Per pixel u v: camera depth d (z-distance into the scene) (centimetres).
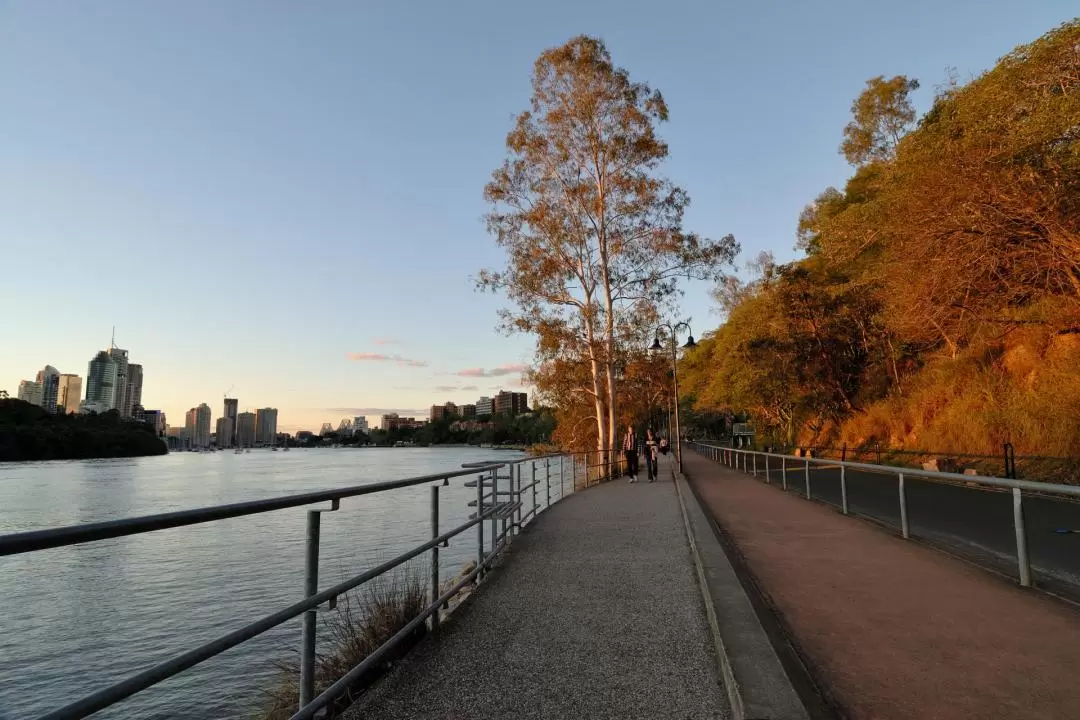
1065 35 1398
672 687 387
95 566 1702
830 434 3766
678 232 2655
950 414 2161
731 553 774
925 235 1720
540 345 2722
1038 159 1570
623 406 3769
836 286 3512
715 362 4981
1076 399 1603
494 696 379
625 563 754
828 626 484
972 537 884
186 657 240
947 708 343
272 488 4962
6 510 3491
